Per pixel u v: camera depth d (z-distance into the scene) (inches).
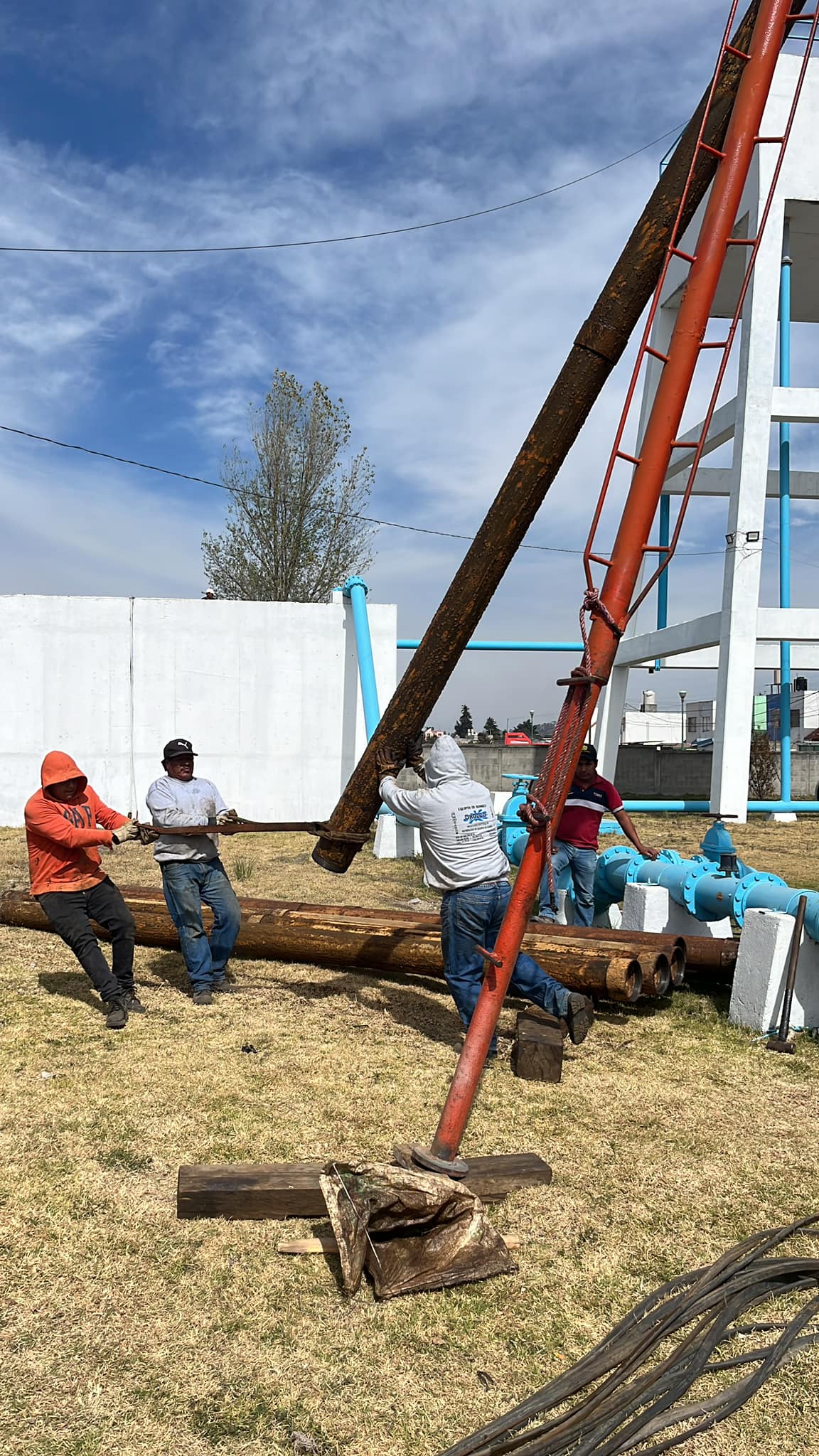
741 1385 108.0
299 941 283.6
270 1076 197.9
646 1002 260.2
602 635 161.5
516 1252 135.5
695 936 268.4
